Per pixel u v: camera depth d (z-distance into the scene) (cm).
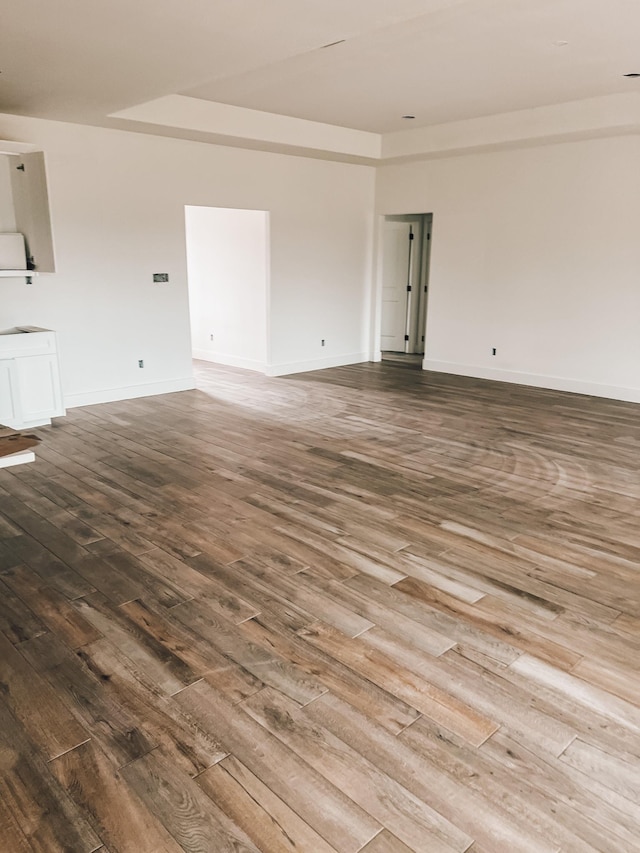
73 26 340
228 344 903
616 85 561
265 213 780
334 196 848
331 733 219
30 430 579
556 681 246
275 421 618
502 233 778
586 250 712
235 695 237
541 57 477
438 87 567
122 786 196
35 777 200
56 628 279
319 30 346
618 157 669
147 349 708
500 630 279
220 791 195
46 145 589
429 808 190
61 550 350
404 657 260
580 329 734
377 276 920
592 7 378
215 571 328
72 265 629
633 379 702
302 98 611
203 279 919
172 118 605
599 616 291
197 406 673
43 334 569
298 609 294
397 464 496
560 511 407
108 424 601
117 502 417
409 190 858
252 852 175
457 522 389
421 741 215
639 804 192
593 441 560
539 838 180
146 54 389
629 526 385
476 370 839
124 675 248
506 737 218
